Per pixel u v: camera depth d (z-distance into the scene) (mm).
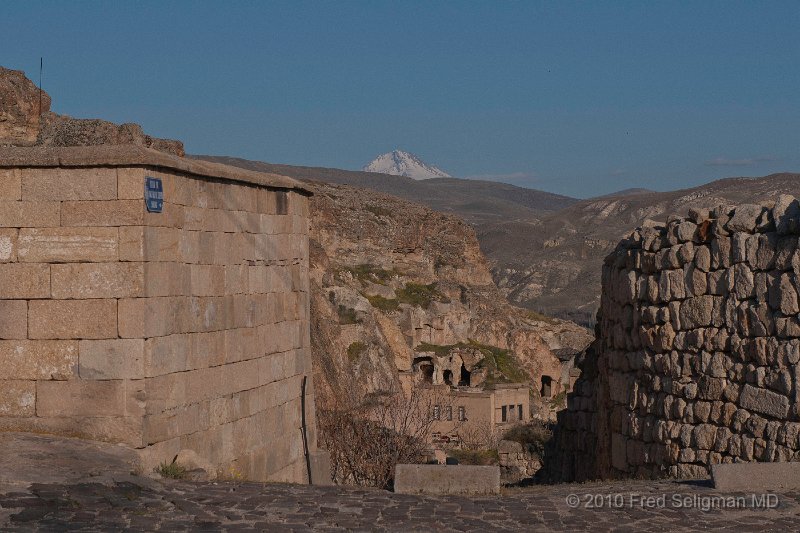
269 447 16531
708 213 16875
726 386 15984
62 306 12688
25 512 9914
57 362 12688
